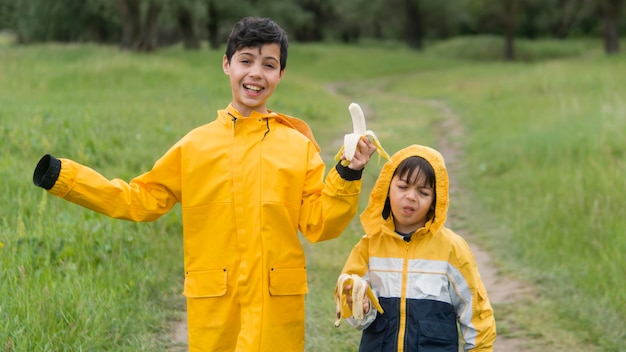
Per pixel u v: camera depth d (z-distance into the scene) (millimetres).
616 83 16859
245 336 2818
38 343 3746
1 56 20625
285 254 2871
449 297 3023
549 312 5133
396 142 12586
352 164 2705
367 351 3029
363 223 3115
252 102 2926
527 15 50969
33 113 9773
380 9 44469
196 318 2922
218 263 2883
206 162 2900
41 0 36188
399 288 3012
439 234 3039
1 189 6172
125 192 2879
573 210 6859
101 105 12461
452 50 43688
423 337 2945
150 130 9828
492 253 6695
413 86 26109
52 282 4430
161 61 20406
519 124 13023
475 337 2994
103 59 18875
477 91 20750
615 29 34781
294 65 33656
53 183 2748
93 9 34906
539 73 21328
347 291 2945
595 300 5156
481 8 43312
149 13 26578
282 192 2854
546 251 6297
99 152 7996
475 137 13070
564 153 9367
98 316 4207
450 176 10234
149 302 4848
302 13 37938
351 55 35781
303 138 2967
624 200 6781
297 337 2932
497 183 9188
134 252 5414
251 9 34375
